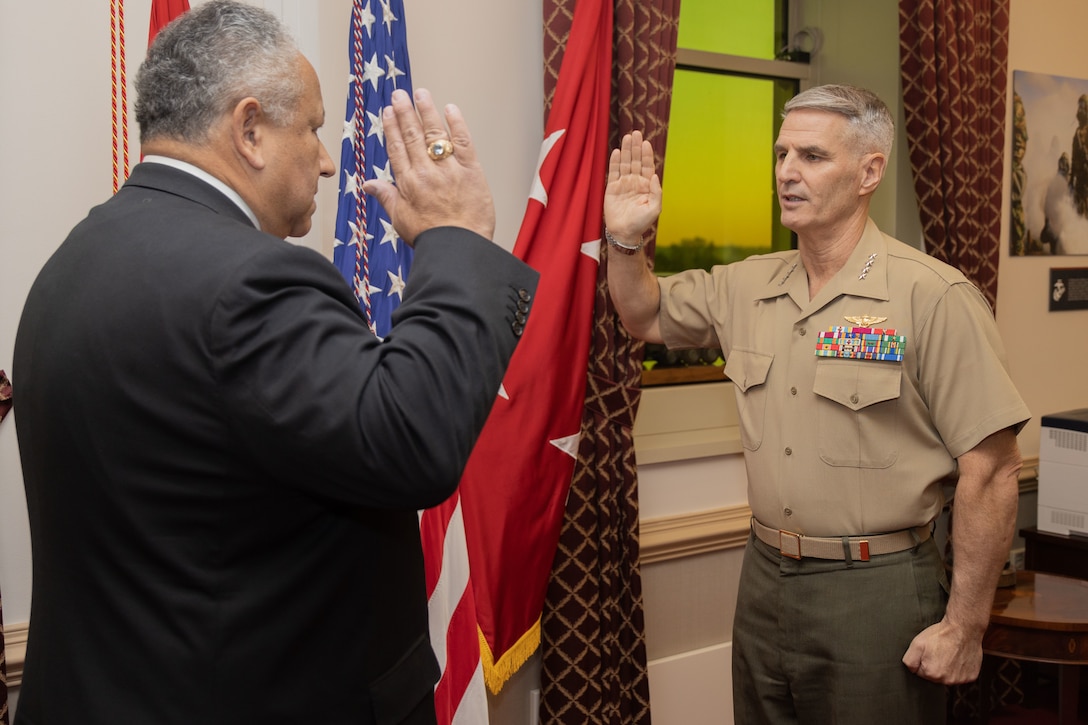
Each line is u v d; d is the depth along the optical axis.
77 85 1.95
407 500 0.92
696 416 3.02
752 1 3.14
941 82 2.88
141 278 0.93
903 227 3.11
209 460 0.92
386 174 2.02
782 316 1.92
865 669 1.77
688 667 2.78
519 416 2.20
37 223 1.93
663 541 2.67
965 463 1.75
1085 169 3.53
